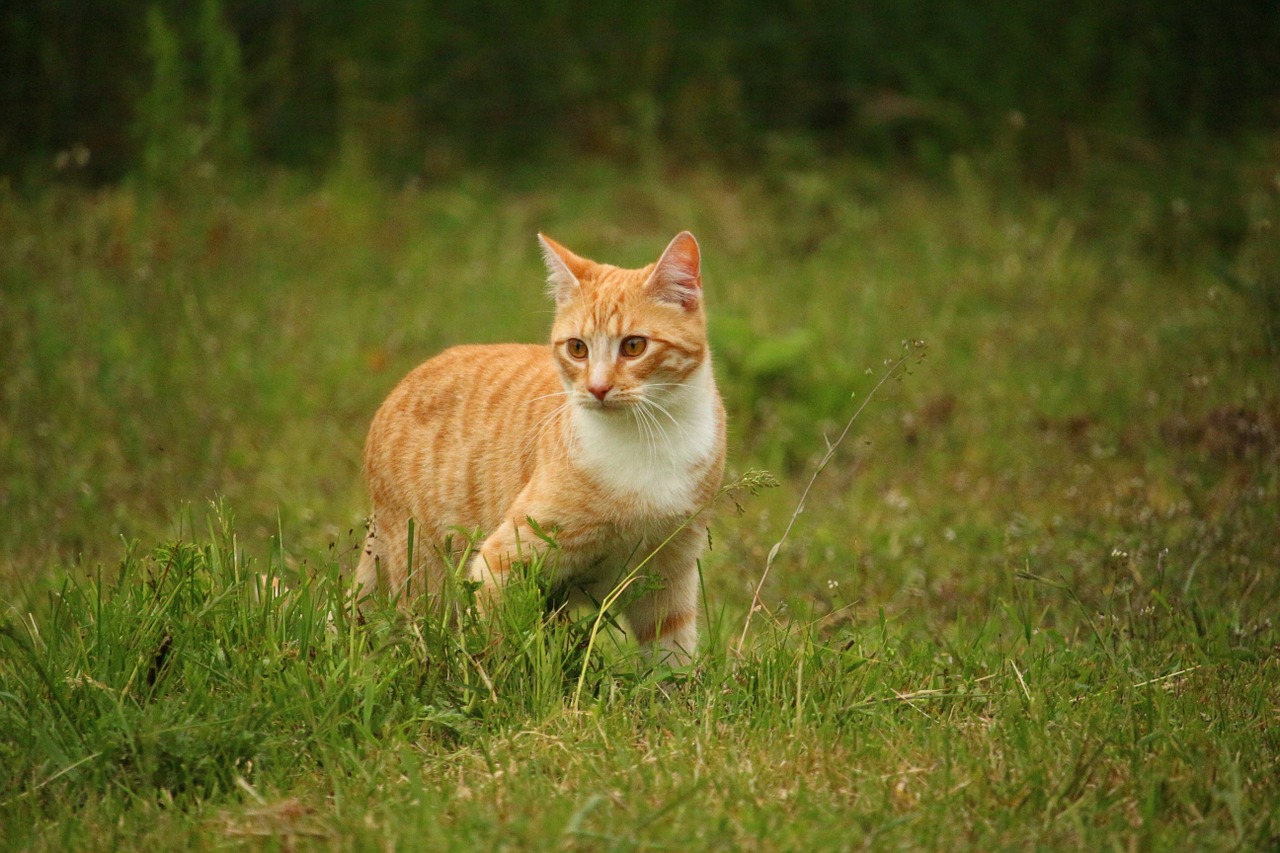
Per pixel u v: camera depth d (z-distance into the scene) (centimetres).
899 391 1338
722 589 984
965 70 2047
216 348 1301
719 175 2042
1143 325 1438
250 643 718
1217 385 1155
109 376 1246
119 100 1980
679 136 2136
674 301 804
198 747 648
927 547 1032
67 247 1455
